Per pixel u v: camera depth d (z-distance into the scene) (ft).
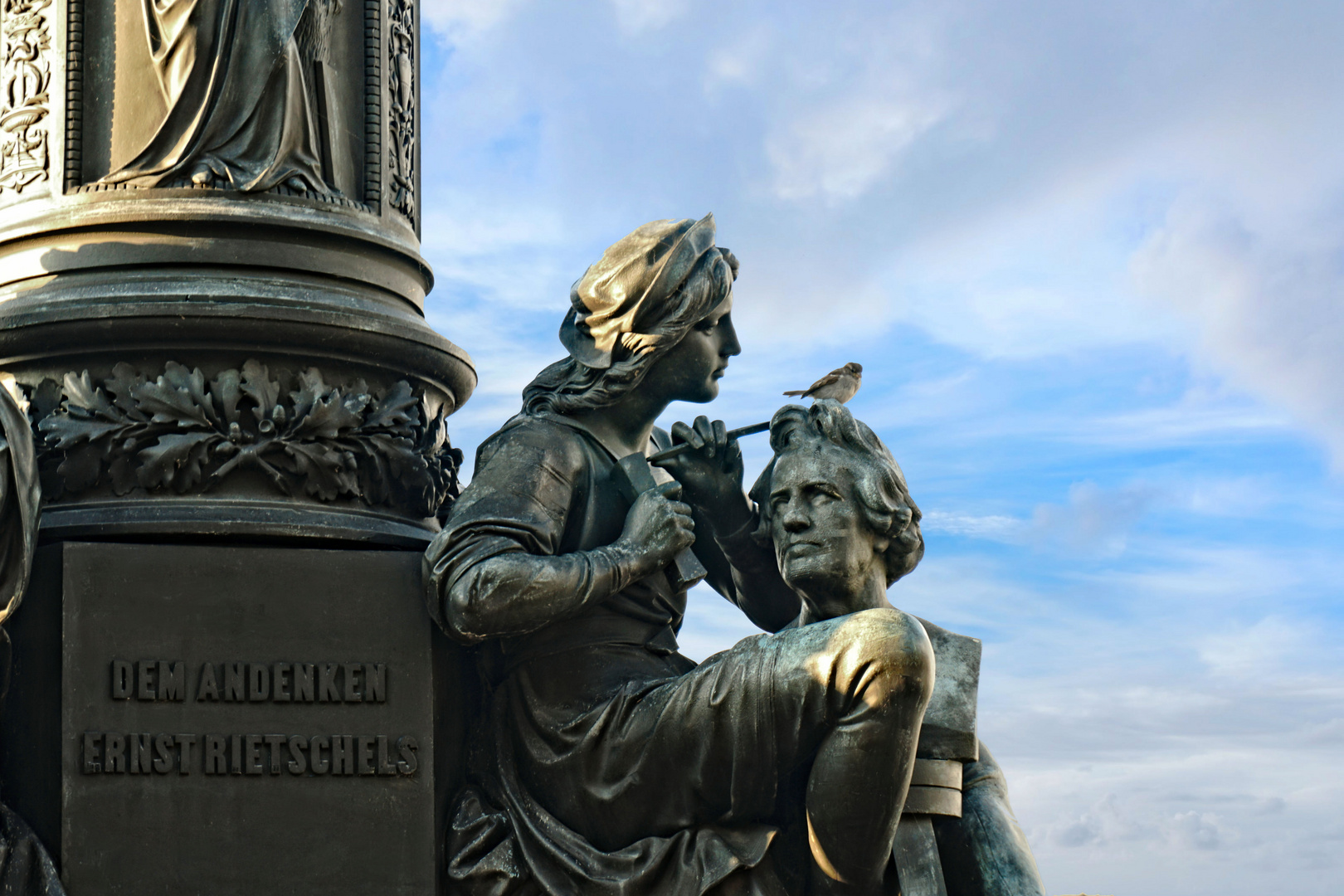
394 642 18.72
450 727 19.07
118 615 18.06
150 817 17.70
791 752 17.99
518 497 19.15
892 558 19.29
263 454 19.19
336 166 20.92
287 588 18.54
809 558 18.88
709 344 20.45
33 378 19.62
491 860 18.43
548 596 18.47
